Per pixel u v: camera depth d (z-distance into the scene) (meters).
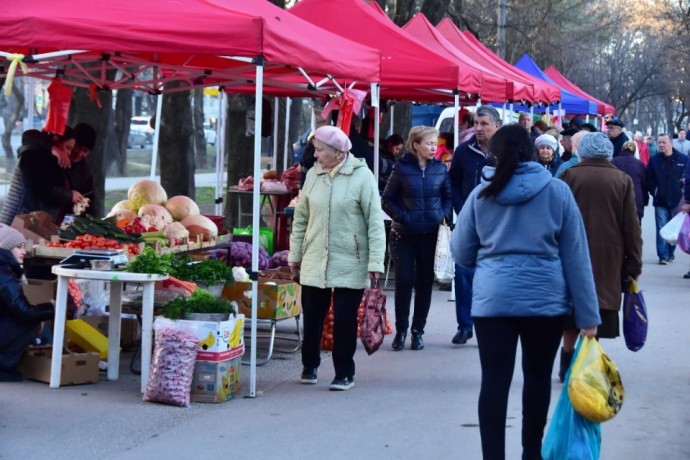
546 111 26.89
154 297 8.39
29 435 6.61
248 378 8.56
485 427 5.33
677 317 12.23
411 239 9.86
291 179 14.72
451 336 10.76
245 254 10.41
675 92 74.12
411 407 7.61
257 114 7.78
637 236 7.47
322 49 8.77
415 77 12.84
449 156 16.34
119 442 6.50
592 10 54.38
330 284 7.93
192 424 6.99
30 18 7.21
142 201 10.02
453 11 27.47
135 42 7.31
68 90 10.18
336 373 8.21
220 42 7.49
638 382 8.63
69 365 7.94
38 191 9.34
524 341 5.50
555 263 5.35
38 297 8.20
